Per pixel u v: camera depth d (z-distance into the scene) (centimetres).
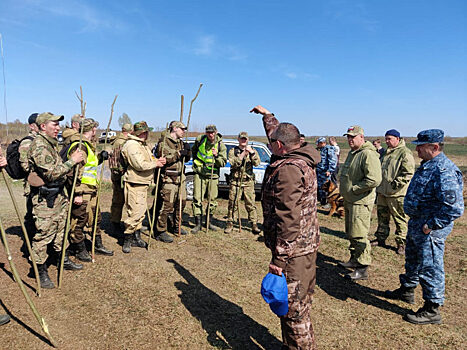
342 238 594
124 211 717
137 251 479
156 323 298
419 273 319
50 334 275
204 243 529
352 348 278
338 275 432
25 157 356
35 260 344
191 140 888
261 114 285
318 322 316
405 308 349
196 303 338
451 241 577
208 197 581
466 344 287
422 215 318
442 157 313
